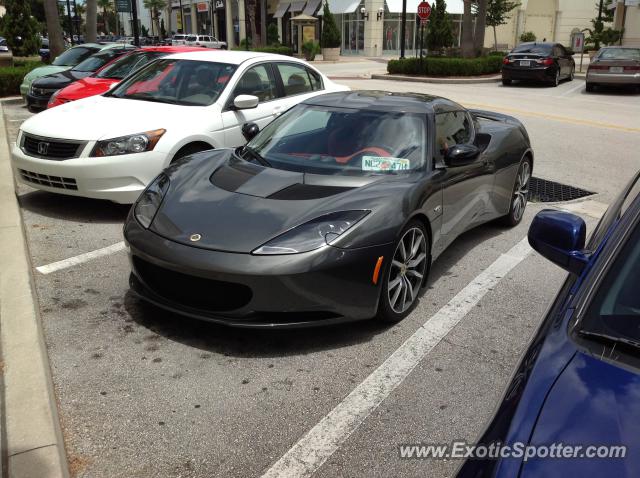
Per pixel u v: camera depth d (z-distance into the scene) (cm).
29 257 507
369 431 302
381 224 379
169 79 721
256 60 747
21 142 627
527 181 654
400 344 387
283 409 317
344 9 4447
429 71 2416
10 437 277
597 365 180
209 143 652
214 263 349
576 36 2573
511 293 472
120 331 391
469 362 368
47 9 2033
